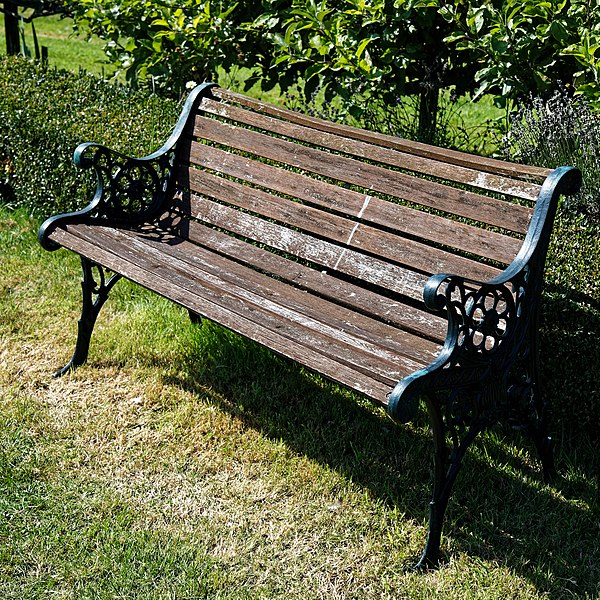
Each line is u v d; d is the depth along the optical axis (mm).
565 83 4617
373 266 3266
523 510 3072
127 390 3738
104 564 2756
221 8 5039
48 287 4602
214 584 2691
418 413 3633
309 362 2766
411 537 2930
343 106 4793
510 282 2850
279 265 3535
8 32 7262
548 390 3443
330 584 2729
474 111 6965
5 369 3885
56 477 3174
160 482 3172
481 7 4227
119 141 4773
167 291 3232
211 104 3930
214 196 3830
